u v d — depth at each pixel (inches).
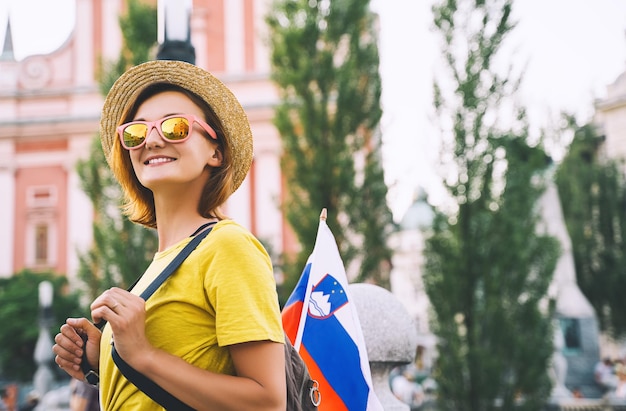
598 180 938.7
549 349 320.8
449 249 335.9
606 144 1123.3
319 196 394.6
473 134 339.9
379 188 402.3
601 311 936.9
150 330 51.8
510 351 315.9
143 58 452.4
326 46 413.7
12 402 489.4
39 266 927.7
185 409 48.1
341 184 393.4
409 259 1405.0
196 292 52.0
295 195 405.7
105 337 57.7
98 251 443.2
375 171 403.5
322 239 91.6
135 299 49.5
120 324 47.9
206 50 932.6
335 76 405.7
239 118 62.7
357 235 405.1
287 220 404.5
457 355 315.9
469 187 336.8
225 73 924.6
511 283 323.6
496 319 318.3
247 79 920.3
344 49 439.8
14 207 946.1
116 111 65.7
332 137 401.1
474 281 328.8
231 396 48.1
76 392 161.8
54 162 954.1
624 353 918.4
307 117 402.0
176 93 61.3
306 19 409.4
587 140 978.1
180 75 61.5
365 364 86.6
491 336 319.0
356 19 413.4
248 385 48.6
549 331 324.5
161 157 58.1
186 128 57.9
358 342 87.4
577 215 938.7
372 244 399.2
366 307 103.6
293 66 410.6
